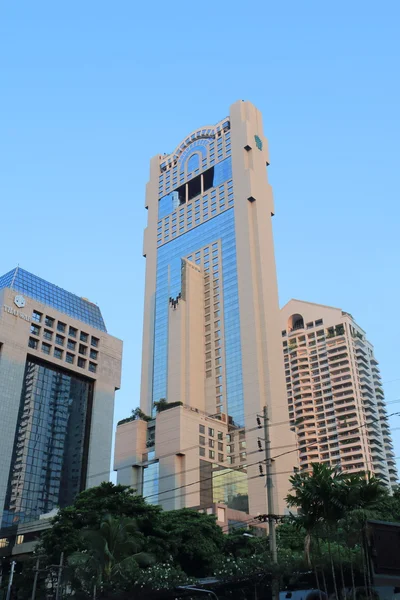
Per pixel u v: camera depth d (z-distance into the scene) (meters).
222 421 175.62
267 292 192.00
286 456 164.75
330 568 47.16
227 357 189.25
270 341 183.75
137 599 59.06
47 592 79.44
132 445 167.25
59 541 73.50
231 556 74.81
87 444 156.88
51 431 151.88
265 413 53.06
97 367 167.00
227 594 55.97
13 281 161.12
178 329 198.38
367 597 43.53
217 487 158.88
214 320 199.12
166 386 192.75
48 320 159.62
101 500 75.31
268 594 53.50
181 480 154.38
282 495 155.62
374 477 45.94
